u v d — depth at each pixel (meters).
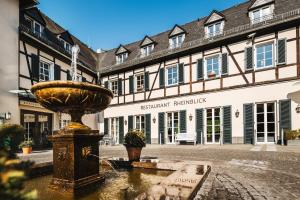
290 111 13.01
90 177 4.03
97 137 4.24
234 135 14.78
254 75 14.38
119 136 20.73
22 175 1.03
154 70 19.09
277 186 4.30
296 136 11.94
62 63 17.58
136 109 19.83
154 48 20.38
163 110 18.17
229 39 15.31
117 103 21.28
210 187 4.03
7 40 12.49
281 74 13.51
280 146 11.97
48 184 4.23
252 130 14.11
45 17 19.39
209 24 17.14
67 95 3.71
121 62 22.45
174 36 19.02
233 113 14.92
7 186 1.02
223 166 6.48
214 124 15.75
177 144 16.94
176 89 17.62
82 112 4.27
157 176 4.92
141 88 19.94
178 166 5.48
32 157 9.06
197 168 5.10
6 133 1.50
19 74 13.20
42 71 15.64
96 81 22.92
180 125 17.14
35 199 1.08
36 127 14.49
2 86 12.07
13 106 12.67
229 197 3.53
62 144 3.85
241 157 8.48
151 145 16.59
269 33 14.00
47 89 3.71
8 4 12.64
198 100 16.45
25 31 13.55
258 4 15.05
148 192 3.05
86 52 24.44
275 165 6.66
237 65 15.04
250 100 14.37
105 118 21.86
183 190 3.17
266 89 13.88
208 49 16.27
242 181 4.64
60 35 18.22
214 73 15.94
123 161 6.12
